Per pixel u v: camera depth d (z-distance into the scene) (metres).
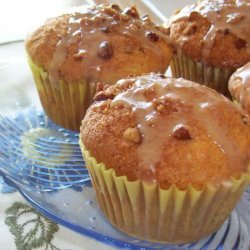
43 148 0.23
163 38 0.25
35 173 0.21
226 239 0.19
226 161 0.17
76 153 0.23
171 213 0.18
